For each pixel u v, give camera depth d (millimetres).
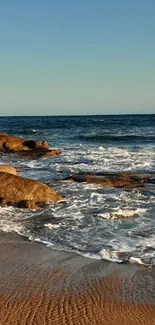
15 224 12258
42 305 7238
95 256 9586
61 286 8016
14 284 8086
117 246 10227
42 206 14547
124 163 25469
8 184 15312
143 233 11266
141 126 71312
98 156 29766
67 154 31656
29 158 29734
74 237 10992
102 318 6809
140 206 14328
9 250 10023
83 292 7758
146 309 7117
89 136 47094
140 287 7973
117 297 7555
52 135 52219
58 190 17156
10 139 35656
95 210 13828
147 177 19359
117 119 118125
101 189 17328
